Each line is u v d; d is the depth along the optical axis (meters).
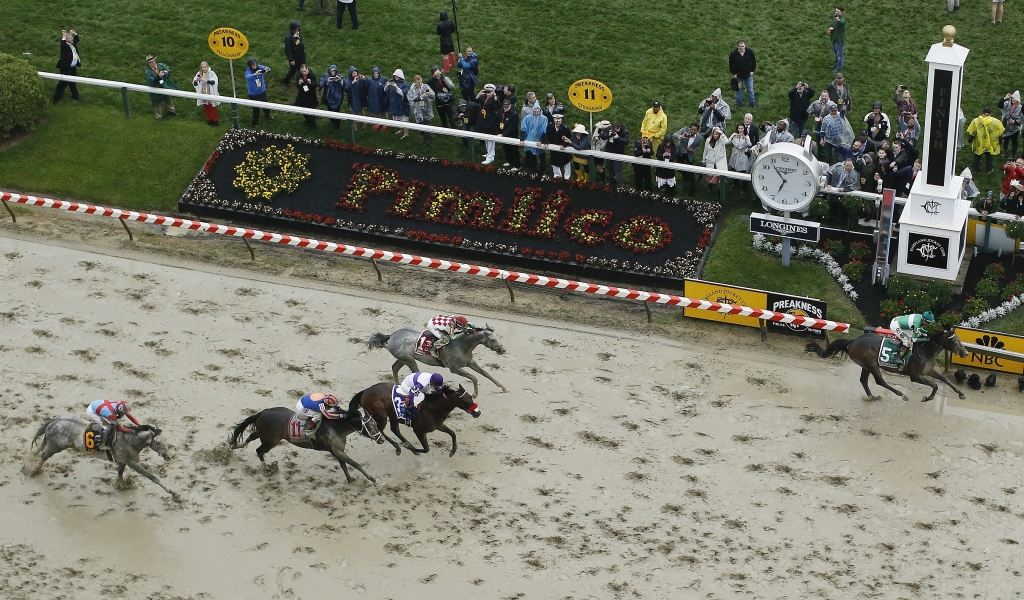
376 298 28.00
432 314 27.42
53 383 25.42
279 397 25.08
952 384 24.25
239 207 30.33
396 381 25.02
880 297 26.98
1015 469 22.94
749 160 29.34
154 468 23.56
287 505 22.81
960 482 22.72
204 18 36.12
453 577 21.28
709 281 27.55
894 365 23.67
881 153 27.94
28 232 30.06
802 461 23.30
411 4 36.44
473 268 27.59
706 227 28.91
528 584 21.11
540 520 22.33
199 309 27.55
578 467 23.38
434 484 23.16
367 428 22.56
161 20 36.06
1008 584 20.84
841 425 24.08
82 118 32.91
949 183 25.80
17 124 32.06
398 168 31.00
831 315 26.64
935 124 25.31
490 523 22.30
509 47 34.53
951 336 23.50
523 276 27.36
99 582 21.39
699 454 23.55
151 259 29.25
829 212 28.77
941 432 23.81
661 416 24.45
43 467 23.64
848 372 25.42
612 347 26.38
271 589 21.17
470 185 30.41
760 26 35.06
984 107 31.39
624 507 22.50
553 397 25.02
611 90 32.97
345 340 26.64
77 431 22.44
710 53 34.09
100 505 22.88
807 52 34.00
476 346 25.45
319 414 22.11
